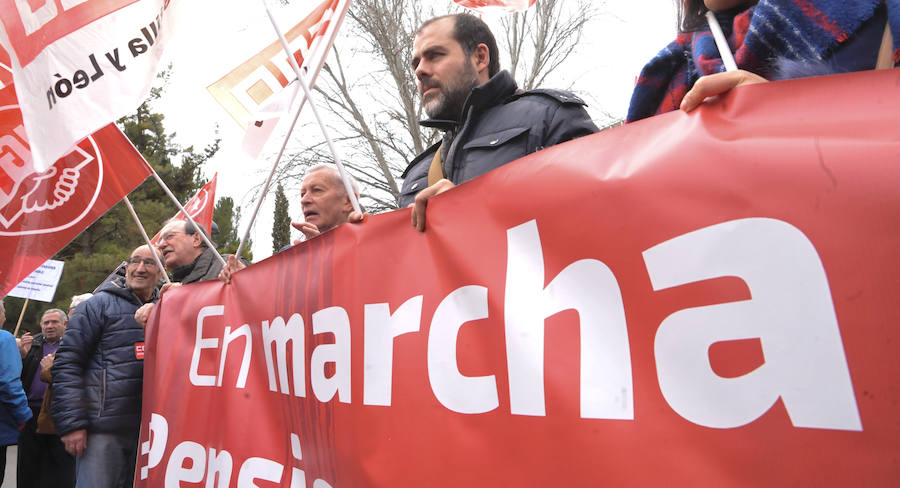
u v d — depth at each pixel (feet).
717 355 2.83
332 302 5.32
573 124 6.21
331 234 5.49
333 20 7.46
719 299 2.85
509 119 6.35
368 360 4.85
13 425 15.96
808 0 3.30
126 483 10.77
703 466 2.81
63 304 55.31
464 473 3.94
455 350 4.16
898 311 2.37
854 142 2.56
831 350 2.50
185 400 7.57
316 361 5.46
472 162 6.43
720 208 2.90
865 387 2.40
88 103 7.40
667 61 4.26
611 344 3.26
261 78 7.93
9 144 8.95
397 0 44.45
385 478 4.51
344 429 4.97
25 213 8.98
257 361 6.50
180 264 11.53
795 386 2.57
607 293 3.32
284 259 6.24
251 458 6.25
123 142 9.06
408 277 4.65
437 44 7.06
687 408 2.90
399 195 7.91
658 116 3.27
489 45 7.31
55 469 16.01
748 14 3.69
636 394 3.11
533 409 3.59
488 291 4.00
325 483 5.18
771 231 2.72
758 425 2.66
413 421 4.37
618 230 3.30
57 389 10.57
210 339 7.39
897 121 2.50
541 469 3.50
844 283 2.50
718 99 3.02
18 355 15.69
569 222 3.57
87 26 7.54
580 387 3.36
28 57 7.29
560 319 3.53
